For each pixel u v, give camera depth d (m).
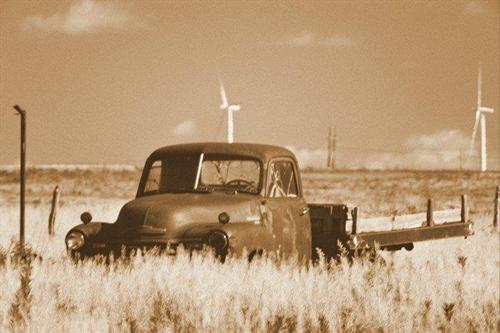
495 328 21.69
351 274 28.16
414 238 37.91
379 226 36.06
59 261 28.09
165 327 19.55
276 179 33.06
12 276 25.12
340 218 34.53
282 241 32.50
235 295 23.06
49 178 184.25
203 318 20.48
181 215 30.44
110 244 30.78
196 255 28.44
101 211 72.19
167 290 23.16
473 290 26.94
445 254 40.06
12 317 19.44
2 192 142.00
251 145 33.28
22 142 36.84
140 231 30.30
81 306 21.56
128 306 21.45
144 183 33.47
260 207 31.81
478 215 72.06
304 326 20.09
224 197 31.64
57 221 60.47
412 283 26.78
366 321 21.16
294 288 24.62
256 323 20.11
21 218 36.94
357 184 184.00
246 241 30.11
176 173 33.03
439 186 178.38
